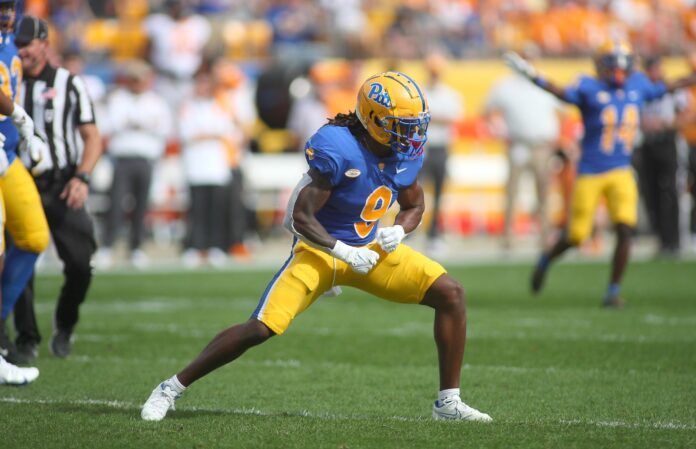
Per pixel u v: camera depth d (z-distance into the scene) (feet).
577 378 71.97
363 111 54.75
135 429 54.49
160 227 200.75
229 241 172.04
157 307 113.50
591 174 112.57
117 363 78.23
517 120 170.91
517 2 265.54
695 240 186.70
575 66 230.27
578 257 180.65
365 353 83.51
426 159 175.22
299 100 200.64
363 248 55.88
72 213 76.74
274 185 203.21
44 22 75.72
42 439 52.39
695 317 104.17
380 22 249.96
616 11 266.57
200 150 163.43
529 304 115.96
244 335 55.83
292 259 57.26
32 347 77.92
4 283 70.44
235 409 61.57
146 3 240.94
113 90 164.25
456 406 57.21
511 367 76.54
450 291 56.54
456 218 213.25
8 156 68.85
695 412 60.54
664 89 113.80
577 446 50.80
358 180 55.11
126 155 158.20
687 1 270.46
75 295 78.74
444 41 242.58
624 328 96.37
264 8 245.86
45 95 75.56
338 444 51.19
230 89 167.94
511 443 51.39
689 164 177.17
